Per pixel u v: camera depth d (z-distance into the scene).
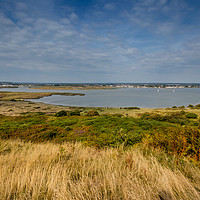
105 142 6.29
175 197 1.98
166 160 3.37
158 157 3.65
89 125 14.95
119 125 13.42
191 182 2.41
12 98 96.19
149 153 4.07
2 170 2.81
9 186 2.31
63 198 1.97
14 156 4.04
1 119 24.03
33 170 2.88
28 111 51.06
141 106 72.94
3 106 61.56
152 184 2.30
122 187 2.23
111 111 51.88
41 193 2.17
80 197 1.99
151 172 2.63
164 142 4.36
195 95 134.00
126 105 76.38
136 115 36.72
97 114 36.69
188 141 3.78
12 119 24.05
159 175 2.54
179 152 3.64
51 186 2.24
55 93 144.25
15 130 12.69
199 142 3.34
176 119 24.33
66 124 16.11
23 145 6.69
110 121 15.41
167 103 82.44
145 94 146.25
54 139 10.07
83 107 65.25
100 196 2.03
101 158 3.59
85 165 3.24
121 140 6.08
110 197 2.04
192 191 2.10
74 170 2.92
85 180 2.38
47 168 2.98
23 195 2.12
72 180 2.57
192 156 3.37
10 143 6.85
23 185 2.30
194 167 2.92
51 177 2.49
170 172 2.56
